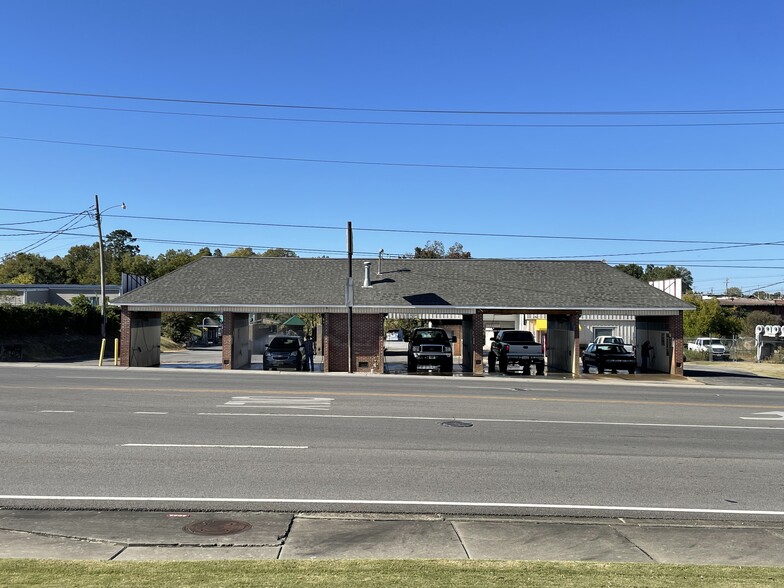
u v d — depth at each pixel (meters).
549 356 41.81
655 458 11.70
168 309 33.81
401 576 5.81
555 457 11.59
